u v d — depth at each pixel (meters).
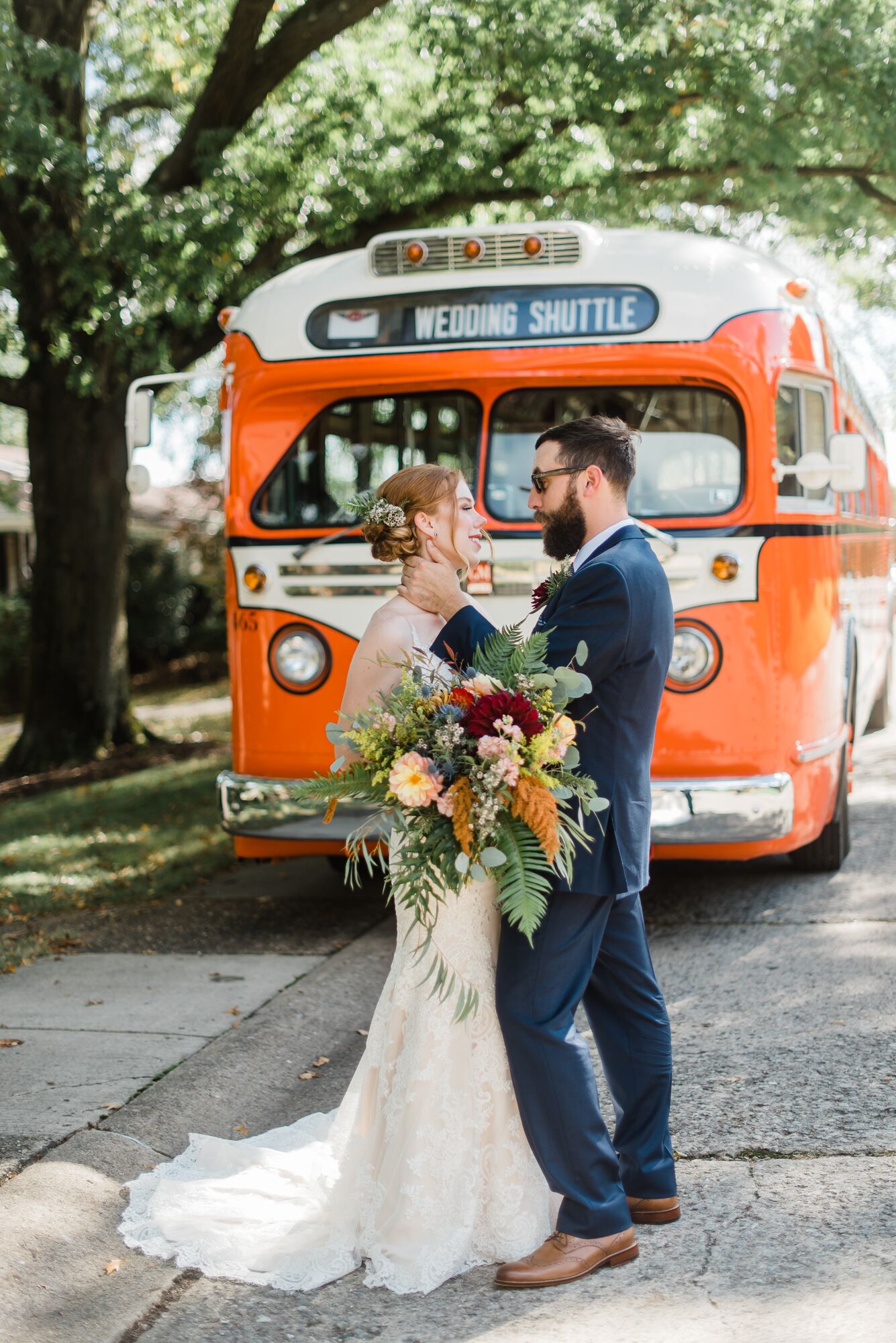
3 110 10.30
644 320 5.91
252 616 6.39
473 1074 3.22
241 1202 3.52
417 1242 3.20
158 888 7.81
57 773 13.87
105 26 13.77
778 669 5.91
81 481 14.62
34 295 12.21
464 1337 2.91
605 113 10.70
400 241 6.10
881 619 11.60
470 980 3.21
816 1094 4.16
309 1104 4.35
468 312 6.05
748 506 5.85
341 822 6.19
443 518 3.38
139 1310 3.07
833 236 12.33
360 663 3.34
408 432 6.21
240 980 5.62
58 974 5.84
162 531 31.52
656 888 7.23
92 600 14.76
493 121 11.28
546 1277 3.09
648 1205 3.38
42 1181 3.55
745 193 11.60
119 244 10.53
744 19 9.85
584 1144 3.11
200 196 10.59
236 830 6.33
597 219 11.87
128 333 11.25
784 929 6.20
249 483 6.40
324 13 10.89
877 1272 3.06
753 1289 3.03
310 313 6.23
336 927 6.66
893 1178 3.55
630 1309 2.97
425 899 2.99
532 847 2.98
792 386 6.13
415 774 2.94
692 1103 4.16
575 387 6.03
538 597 3.64
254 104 11.31
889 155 10.64
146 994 5.42
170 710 21.59
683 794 5.79
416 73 11.55
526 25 10.21
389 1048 3.32
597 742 3.19
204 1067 4.46
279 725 6.34
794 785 6.02
